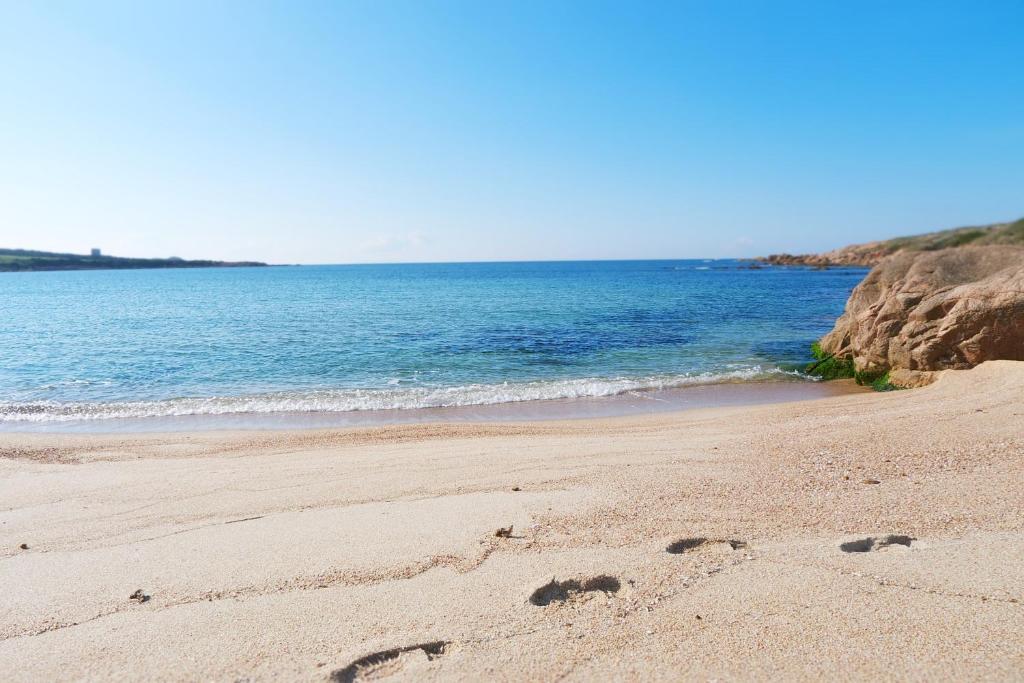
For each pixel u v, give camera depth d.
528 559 4.71
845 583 4.20
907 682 3.10
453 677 3.26
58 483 7.66
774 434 9.40
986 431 8.38
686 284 80.81
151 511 6.41
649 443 9.21
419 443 10.20
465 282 97.38
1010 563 4.39
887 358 16.05
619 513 5.72
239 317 38.06
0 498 7.02
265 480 7.63
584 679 3.20
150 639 3.71
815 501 5.89
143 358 22.27
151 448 10.34
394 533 5.40
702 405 14.60
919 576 4.26
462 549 4.96
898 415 10.06
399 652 3.52
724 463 7.62
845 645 3.45
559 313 38.50
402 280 110.31
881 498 5.90
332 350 23.58
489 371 19.31
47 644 3.68
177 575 4.66
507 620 3.83
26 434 12.19
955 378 13.13
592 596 4.18
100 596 4.33
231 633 3.75
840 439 8.62
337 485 7.28
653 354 22.38
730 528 5.25
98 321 36.47
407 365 20.39
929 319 14.81
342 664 3.37
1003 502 5.62
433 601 4.10
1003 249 15.94
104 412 14.48
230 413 14.30
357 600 4.14
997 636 3.49
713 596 4.08
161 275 159.50
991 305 13.38
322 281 108.31
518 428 11.64
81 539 5.60
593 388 16.55
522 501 6.23
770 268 155.50
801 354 22.09
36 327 33.19
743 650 3.43
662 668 3.28
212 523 5.96
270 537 5.45
